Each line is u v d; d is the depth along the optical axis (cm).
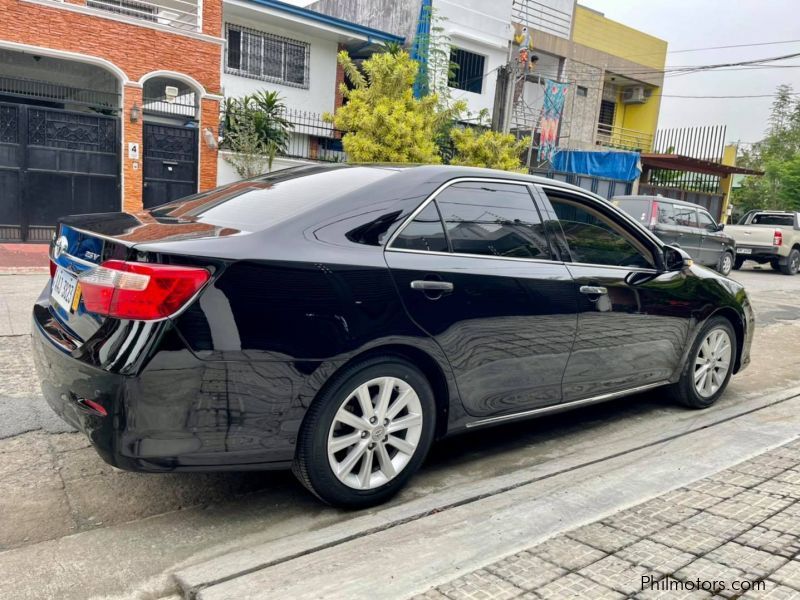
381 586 224
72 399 260
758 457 348
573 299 363
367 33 1841
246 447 260
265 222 285
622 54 2630
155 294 239
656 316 414
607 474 330
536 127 2062
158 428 244
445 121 1551
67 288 287
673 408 474
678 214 1512
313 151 1891
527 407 358
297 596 220
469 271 318
